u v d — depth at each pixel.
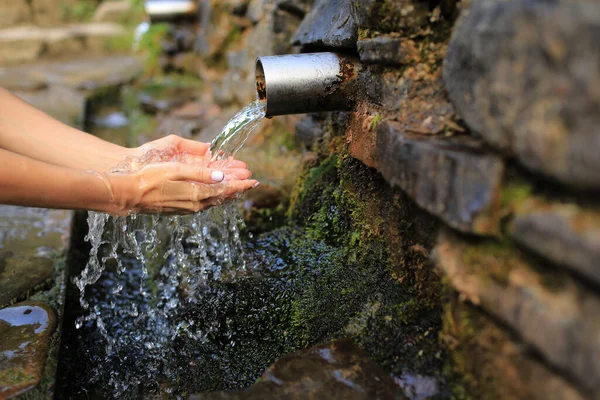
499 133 0.72
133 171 0.95
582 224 0.65
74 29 3.31
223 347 0.98
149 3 2.27
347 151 1.01
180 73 2.41
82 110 2.00
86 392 0.95
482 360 0.76
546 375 0.69
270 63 0.95
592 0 0.63
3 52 2.97
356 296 0.94
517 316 0.70
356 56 0.98
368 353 0.86
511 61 0.69
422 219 0.85
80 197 0.89
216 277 1.08
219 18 1.98
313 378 0.82
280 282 1.03
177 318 1.05
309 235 1.10
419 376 0.81
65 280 1.11
